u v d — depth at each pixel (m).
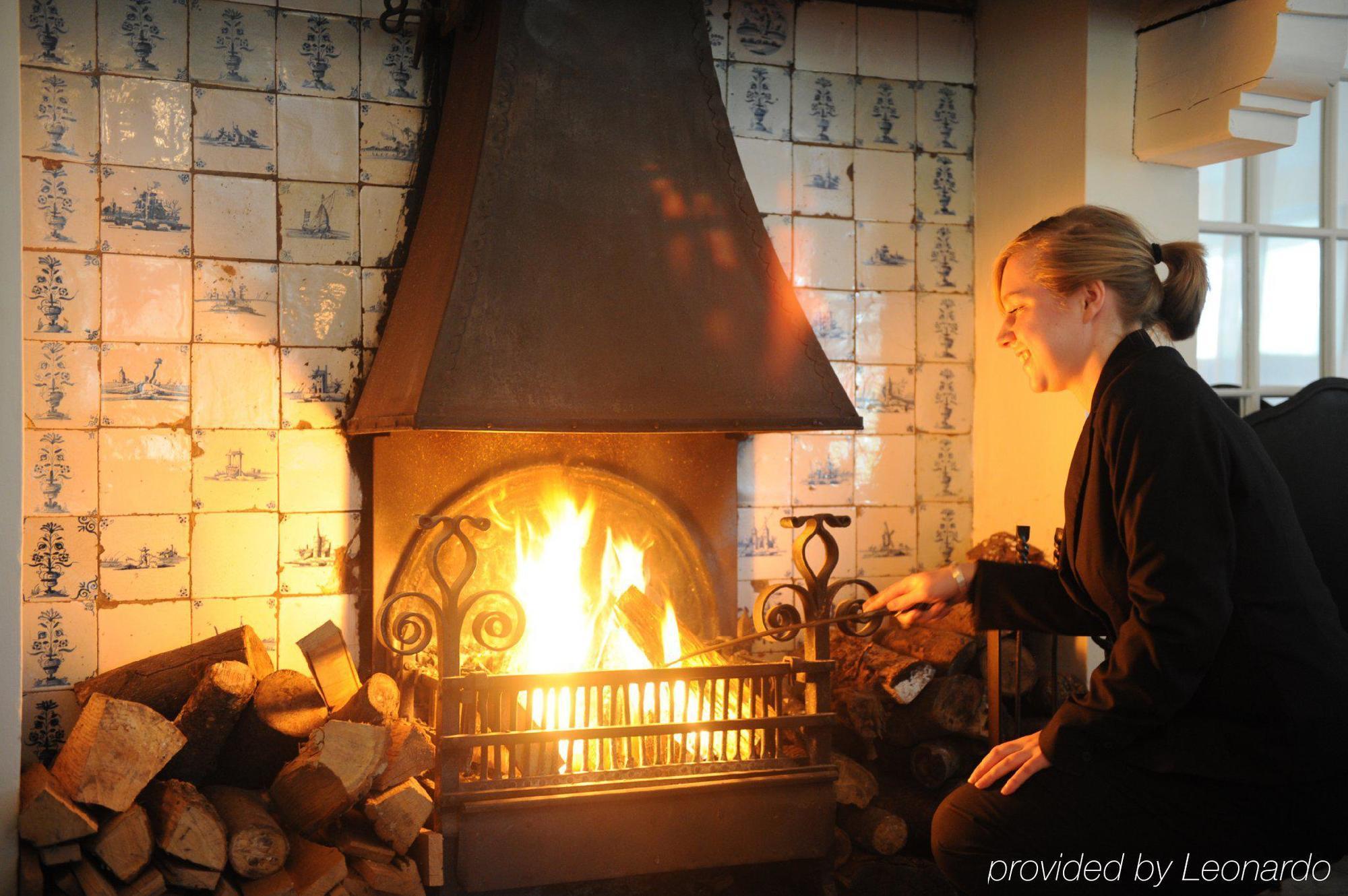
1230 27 2.78
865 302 3.29
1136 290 1.95
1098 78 3.00
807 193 3.23
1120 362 1.92
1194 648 1.71
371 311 2.85
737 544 3.06
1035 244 2.02
